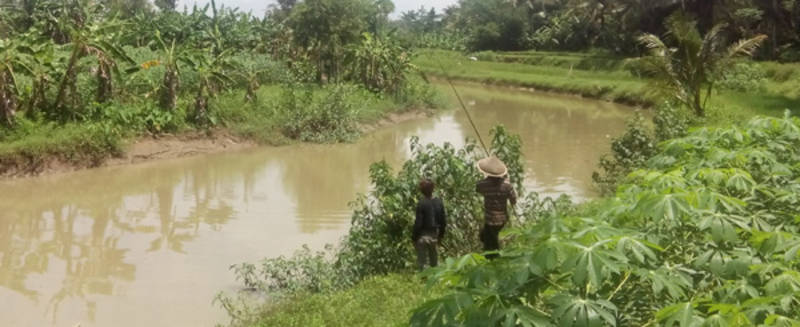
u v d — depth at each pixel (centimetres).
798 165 493
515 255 295
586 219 316
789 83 3338
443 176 934
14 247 1112
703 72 2348
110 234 1195
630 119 1475
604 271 267
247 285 931
